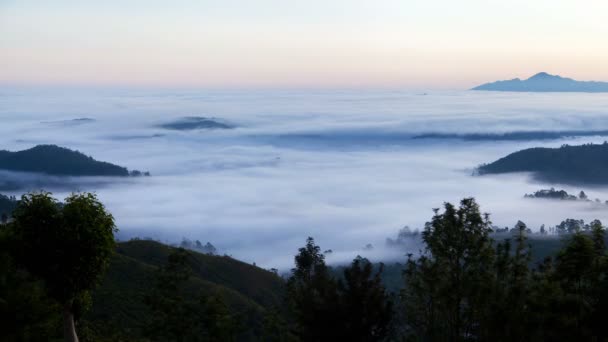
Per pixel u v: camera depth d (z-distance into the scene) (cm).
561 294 1577
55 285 1545
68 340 1592
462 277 1700
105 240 1581
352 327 1512
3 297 1670
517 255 1675
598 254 1597
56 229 1510
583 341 1524
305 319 1572
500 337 1591
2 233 1568
